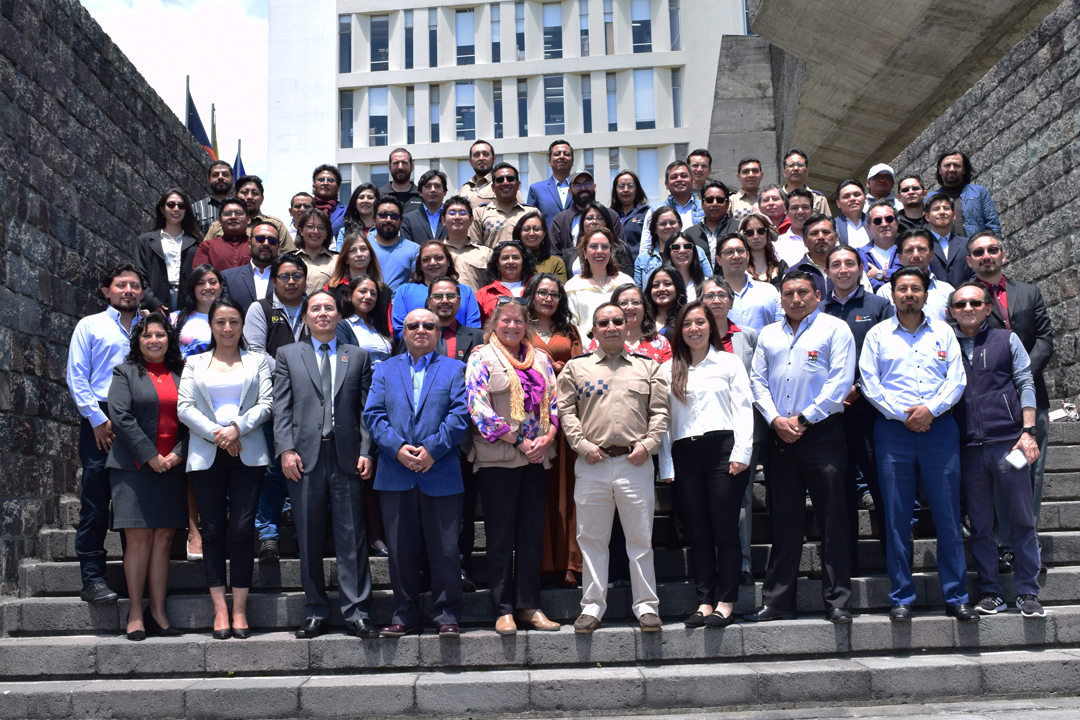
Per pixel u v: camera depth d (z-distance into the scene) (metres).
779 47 12.43
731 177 13.70
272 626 4.86
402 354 4.89
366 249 5.87
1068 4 7.21
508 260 6.00
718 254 5.85
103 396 5.26
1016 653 4.47
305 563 4.68
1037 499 5.16
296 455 4.72
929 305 5.65
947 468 4.66
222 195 7.62
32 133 5.91
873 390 4.77
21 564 5.32
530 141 32.53
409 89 33.06
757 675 4.25
